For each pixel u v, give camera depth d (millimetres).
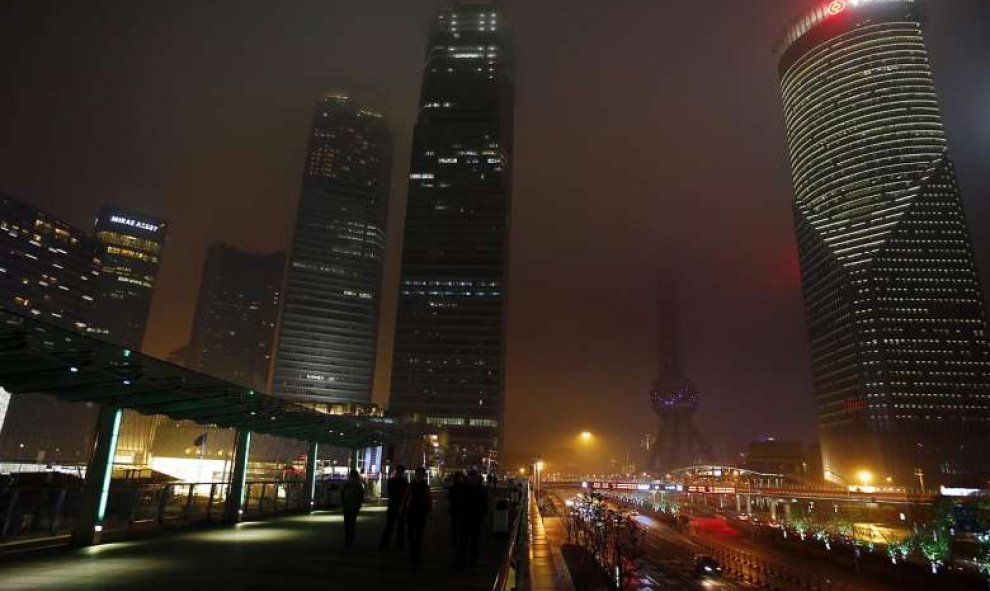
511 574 13461
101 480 18484
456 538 18859
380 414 141875
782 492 149875
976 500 90062
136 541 19219
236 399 22578
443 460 150125
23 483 22922
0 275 192375
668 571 75938
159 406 22344
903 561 70625
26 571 13859
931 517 98938
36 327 15211
